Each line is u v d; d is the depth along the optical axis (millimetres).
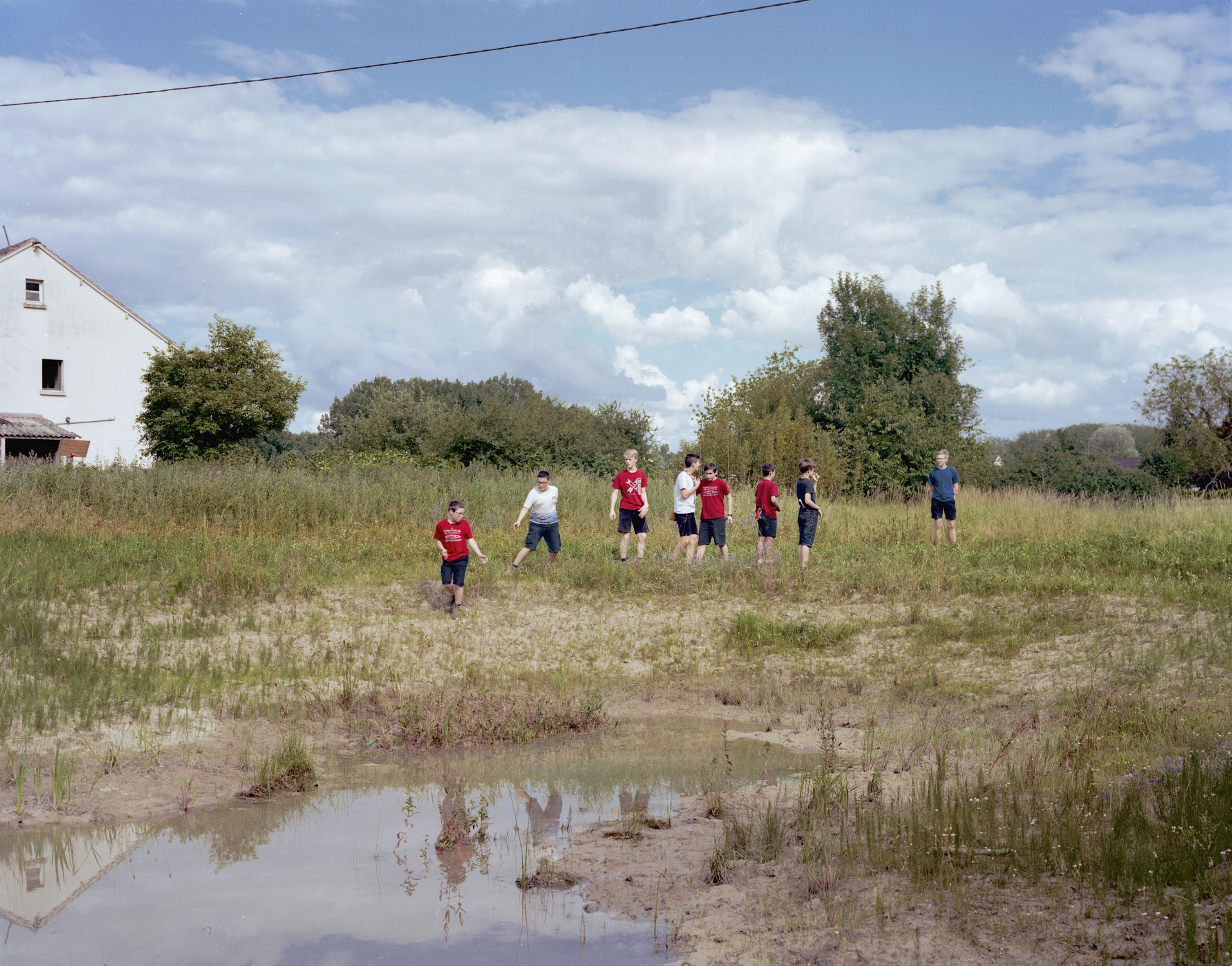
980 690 8953
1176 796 4875
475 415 31469
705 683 9859
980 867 4469
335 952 3959
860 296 41375
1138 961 3406
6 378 37625
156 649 9547
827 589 13242
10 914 4395
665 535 17656
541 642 11266
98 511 16094
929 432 29109
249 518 16453
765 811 5898
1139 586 12133
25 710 7332
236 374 35344
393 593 12680
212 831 5664
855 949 3762
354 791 6539
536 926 4273
